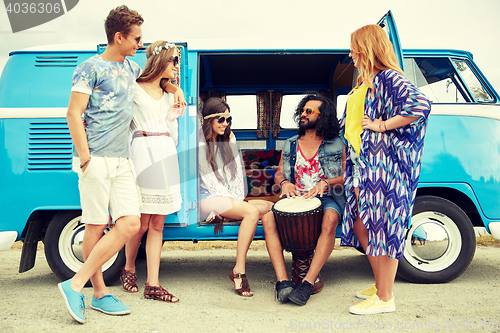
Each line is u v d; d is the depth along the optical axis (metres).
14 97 3.08
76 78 2.11
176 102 2.67
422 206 3.11
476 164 3.10
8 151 3.00
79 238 3.09
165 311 2.43
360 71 2.37
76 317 2.14
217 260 4.62
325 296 2.81
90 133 2.20
